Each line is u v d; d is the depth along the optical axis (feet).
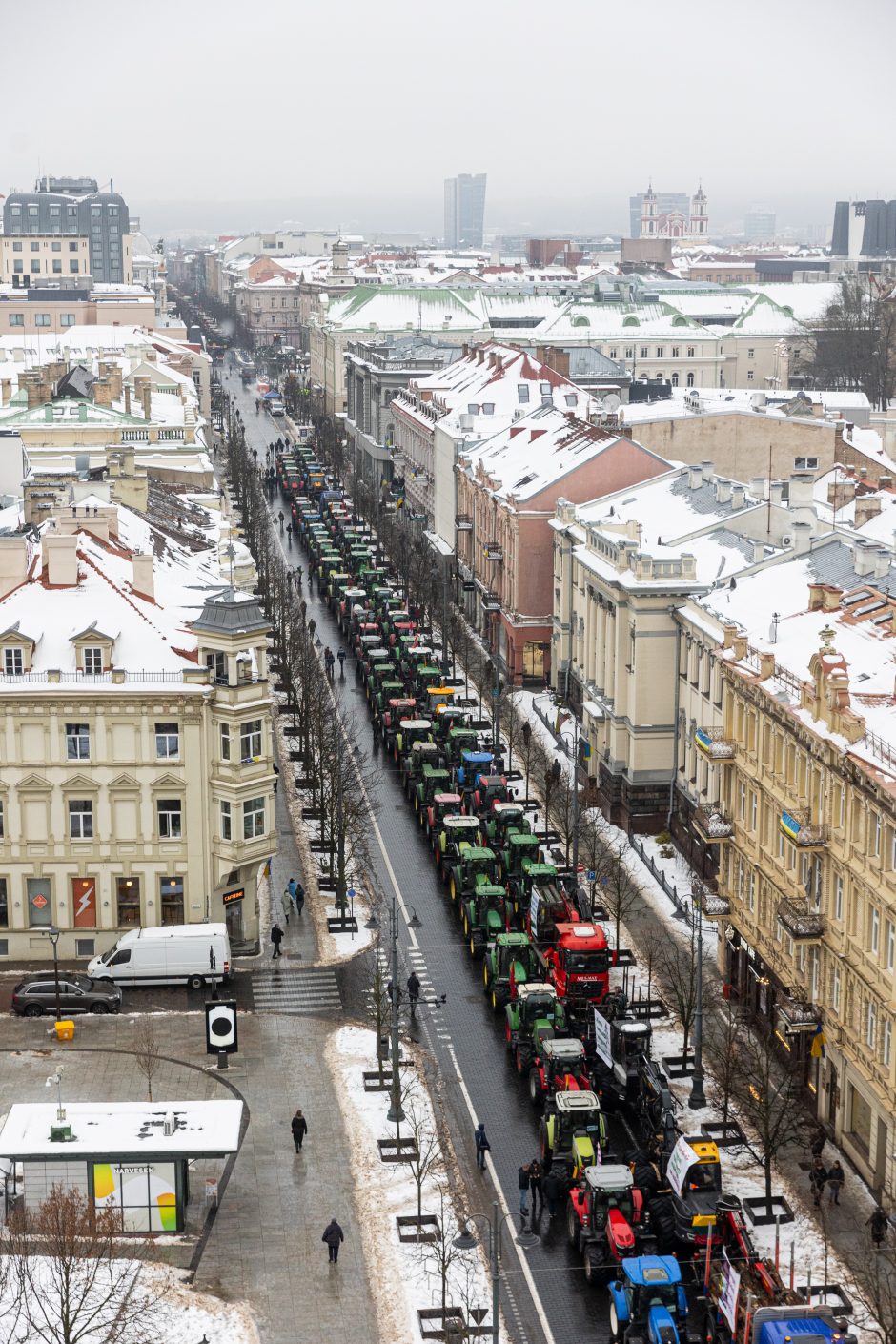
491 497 573.33
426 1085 288.30
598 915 358.02
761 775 304.91
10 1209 242.37
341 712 518.37
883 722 263.90
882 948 247.09
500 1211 250.37
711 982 326.44
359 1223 245.04
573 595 485.97
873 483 573.33
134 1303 215.92
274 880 381.40
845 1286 226.58
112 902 338.54
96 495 425.28
